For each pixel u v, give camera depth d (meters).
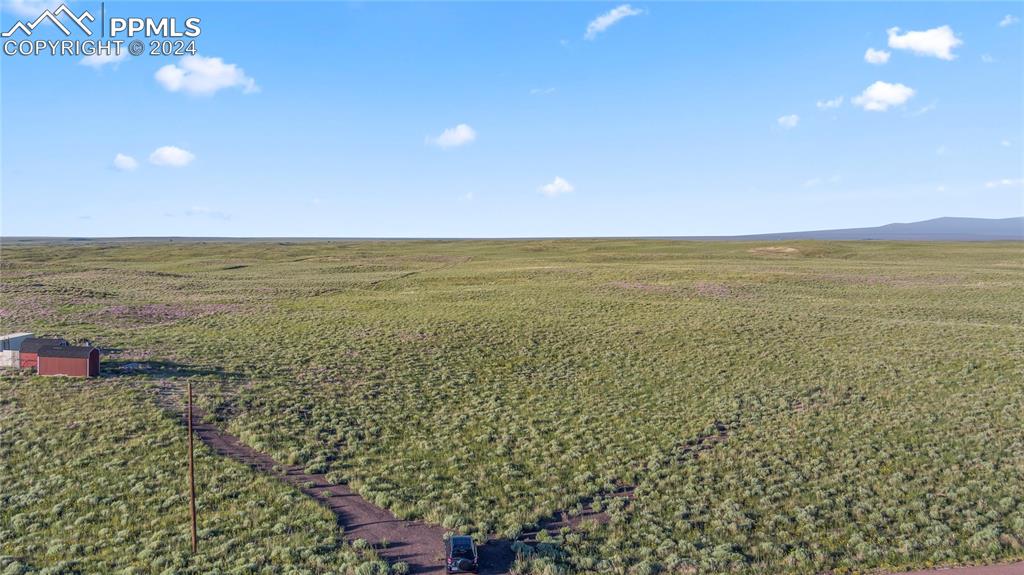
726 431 33.69
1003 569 20.69
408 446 31.94
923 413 35.00
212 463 28.77
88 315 65.25
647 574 20.78
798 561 21.50
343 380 43.12
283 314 68.81
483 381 43.72
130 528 23.11
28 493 25.45
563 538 23.20
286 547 21.91
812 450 30.66
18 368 43.03
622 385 42.41
